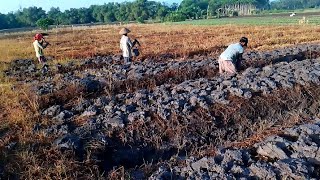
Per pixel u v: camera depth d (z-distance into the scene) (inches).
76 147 247.1
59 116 301.7
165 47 751.7
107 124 280.1
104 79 406.3
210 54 631.2
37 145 251.8
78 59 633.0
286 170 194.4
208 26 1450.5
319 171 200.2
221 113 298.8
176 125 284.2
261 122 288.5
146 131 277.3
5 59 703.7
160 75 422.0
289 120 287.1
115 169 242.8
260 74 373.7
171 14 2704.2
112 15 3412.9
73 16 3316.9
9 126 285.7
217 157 220.8
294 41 764.6
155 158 263.4
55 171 224.2
